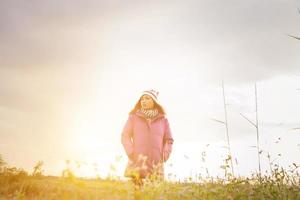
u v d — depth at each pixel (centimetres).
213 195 576
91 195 435
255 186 626
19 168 714
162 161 795
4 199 581
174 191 561
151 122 812
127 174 731
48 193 557
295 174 623
